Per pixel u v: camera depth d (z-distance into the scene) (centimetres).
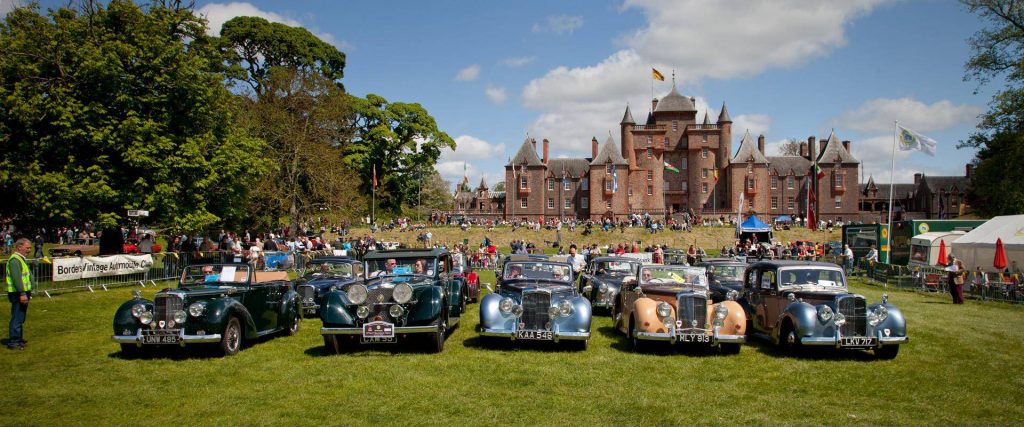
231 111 2848
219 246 2975
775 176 10069
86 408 764
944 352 1144
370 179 6900
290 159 4484
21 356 1063
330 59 7012
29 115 1978
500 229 7188
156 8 2383
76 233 4025
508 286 1272
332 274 1752
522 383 888
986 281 2202
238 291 1135
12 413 743
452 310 1309
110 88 2111
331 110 4841
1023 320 1585
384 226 6956
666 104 10288
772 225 8075
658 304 1116
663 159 10225
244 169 2598
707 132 10019
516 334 1106
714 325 1090
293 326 1330
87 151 2117
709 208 9900
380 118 6962
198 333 1045
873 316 1067
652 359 1063
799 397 829
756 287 1294
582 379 913
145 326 1039
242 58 6425
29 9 2206
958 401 814
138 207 2100
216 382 891
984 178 3747
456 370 966
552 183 10131
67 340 1209
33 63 2077
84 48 2052
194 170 2292
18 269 1114
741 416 739
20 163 1997
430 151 7525
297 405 776
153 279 2162
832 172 9862
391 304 1077
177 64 2280
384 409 759
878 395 843
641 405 780
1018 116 3516
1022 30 3419
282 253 2625
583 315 1116
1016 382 916
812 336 1066
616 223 8350
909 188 11944
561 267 1361
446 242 6512
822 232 7038
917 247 3097
